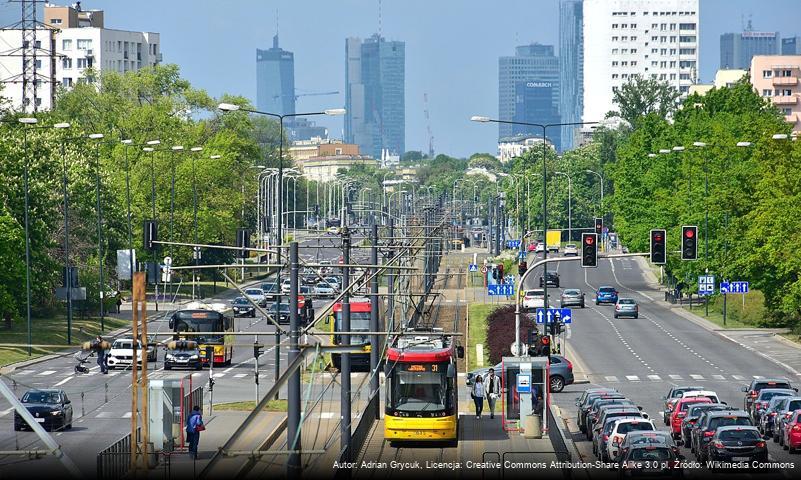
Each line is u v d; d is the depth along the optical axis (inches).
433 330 6845.5
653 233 7278.5
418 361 6304.1
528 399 6756.9
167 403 5861.2
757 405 6978.4
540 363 6766.7
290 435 4308.6
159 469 5359.3
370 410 6860.2
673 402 6983.3
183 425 6067.9
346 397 5792.3
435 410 6259.8
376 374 7244.1
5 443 6122.1
